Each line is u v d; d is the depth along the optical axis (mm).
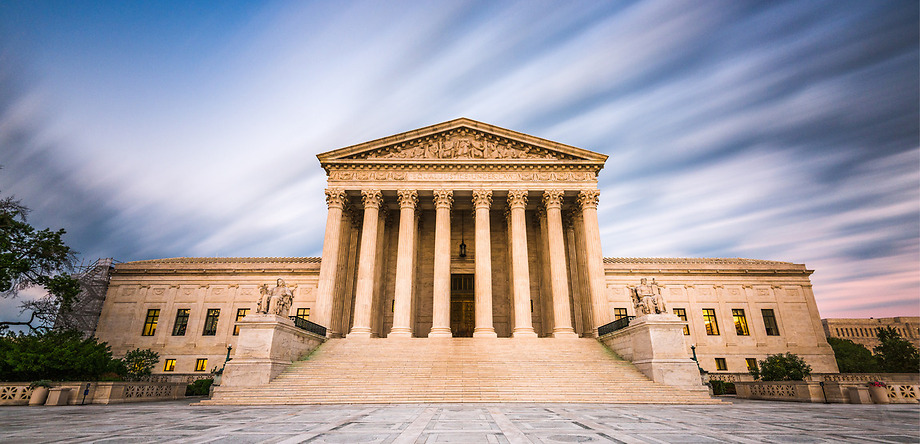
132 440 9734
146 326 48062
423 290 46062
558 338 35281
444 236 38812
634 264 50562
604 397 21625
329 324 36062
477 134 42531
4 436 10469
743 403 22922
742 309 49156
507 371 25609
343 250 41562
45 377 24812
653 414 15805
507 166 41188
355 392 22109
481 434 10641
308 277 49188
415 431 11156
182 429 11719
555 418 14164
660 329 25406
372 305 40000
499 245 48250
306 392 22250
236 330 47375
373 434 10656
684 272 50062
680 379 24109
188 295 48969
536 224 47594
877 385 22734
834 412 17219
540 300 44406
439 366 26391
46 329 33656
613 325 32125
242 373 23703
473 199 40719
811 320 48562
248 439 9875
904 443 9477
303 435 10484
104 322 47875
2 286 33781
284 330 26375
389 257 47000
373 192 40375
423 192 40969
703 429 11758
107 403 22844
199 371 45844
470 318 46000
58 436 10422
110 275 50188
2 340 26703
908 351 47812
